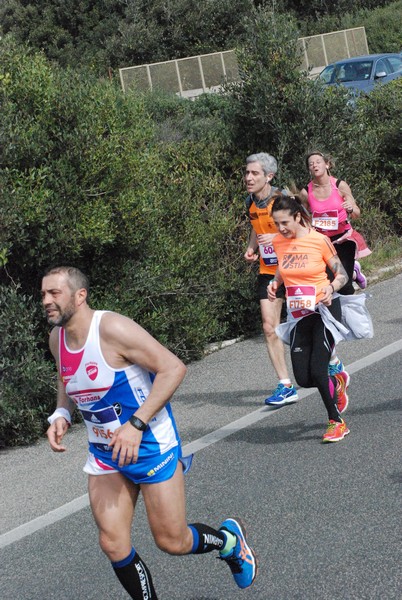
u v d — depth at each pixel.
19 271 9.37
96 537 6.40
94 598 5.49
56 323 4.57
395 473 6.77
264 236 9.07
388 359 9.93
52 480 7.77
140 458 4.63
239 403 9.25
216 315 11.80
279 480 6.95
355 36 43.91
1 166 8.88
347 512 6.19
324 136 13.27
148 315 10.41
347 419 8.20
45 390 8.95
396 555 5.48
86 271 9.99
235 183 13.02
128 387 4.63
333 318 7.66
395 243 15.80
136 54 43.16
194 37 43.47
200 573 5.62
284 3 48.66
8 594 5.70
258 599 5.19
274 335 9.04
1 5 45.38
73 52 43.62
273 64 13.07
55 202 8.97
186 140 13.22
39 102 9.28
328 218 10.05
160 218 10.94
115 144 9.46
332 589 5.19
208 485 7.04
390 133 15.86
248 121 13.25
